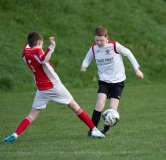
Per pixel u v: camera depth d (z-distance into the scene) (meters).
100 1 78.62
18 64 58.03
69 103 23.75
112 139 23.69
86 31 70.94
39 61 22.70
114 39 72.00
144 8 83.44
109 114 24.41
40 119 32.97
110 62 24.97
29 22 66.19
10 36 61.72
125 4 80.81
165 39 77.56
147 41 74.88
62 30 68.31
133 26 76.62
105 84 25.12
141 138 23.98
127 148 21.23
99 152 20.33
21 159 19.20
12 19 64.88
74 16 72.25
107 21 74.69
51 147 21.78
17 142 23.41
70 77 60.84
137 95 48.16
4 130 28.56
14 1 67.75
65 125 30.00
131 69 66.62
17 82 55.00
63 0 73.69
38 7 69.56
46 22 68.12
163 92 50.88
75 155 19.75
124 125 29.25
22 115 35.75
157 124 29.44
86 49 67.50
